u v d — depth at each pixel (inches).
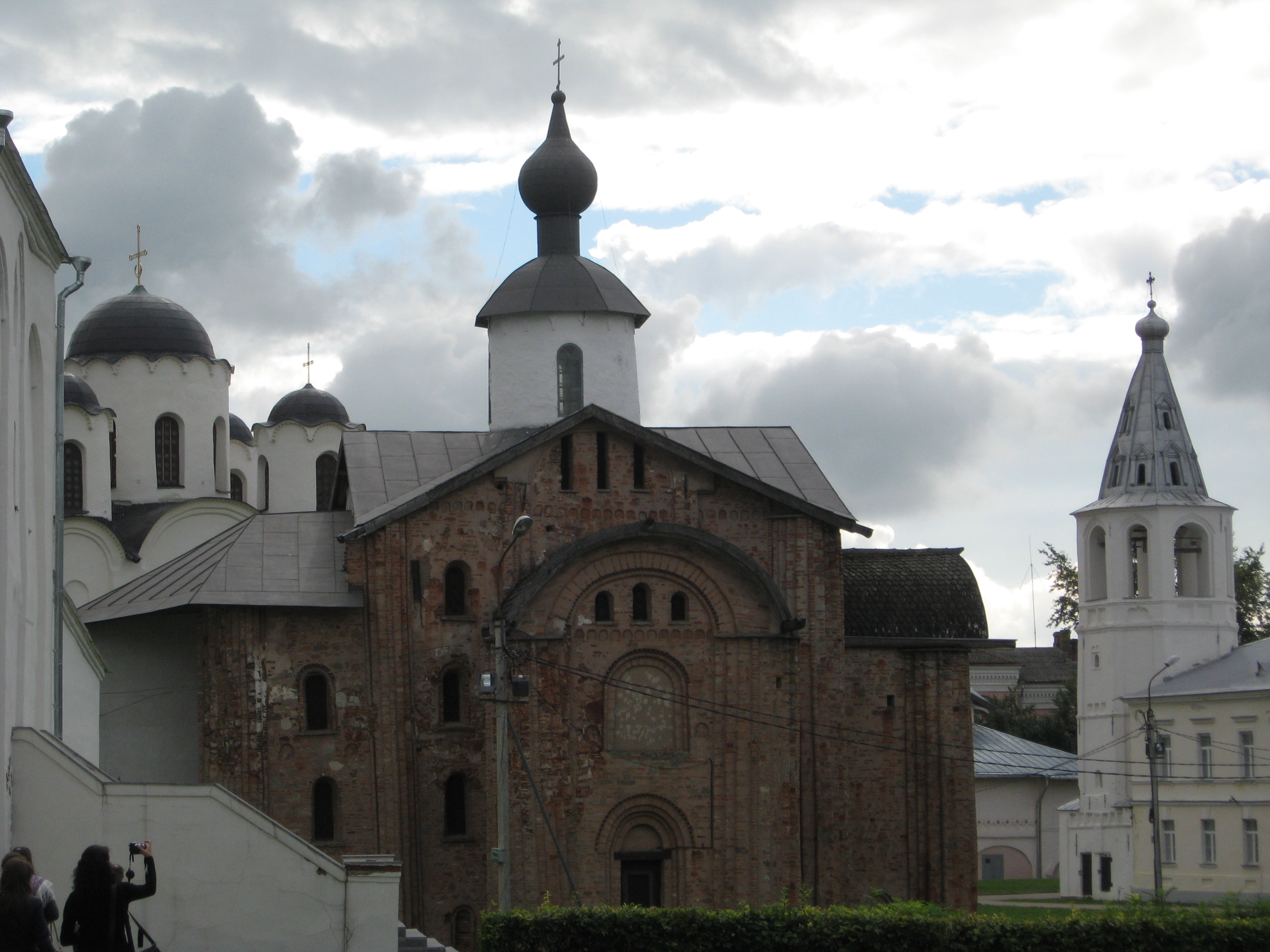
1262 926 1209.4
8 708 1122.0
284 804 1654.8
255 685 1658.5
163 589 1717.5
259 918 1168.2
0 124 1050.1
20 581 1170.6
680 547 1716.3
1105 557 3203.7
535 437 1716.3
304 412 2751.0
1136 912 1248.8
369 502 1776.6
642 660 1700.3
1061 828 3097.9
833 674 1760.6
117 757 1707.7
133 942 999.6
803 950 1204.5
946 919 1216.8
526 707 1654.8
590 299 1979.6
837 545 1775.3
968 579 1892.2
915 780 1815.9
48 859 1140.5
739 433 1977.1
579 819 1660.9
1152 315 3287.4
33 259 1256.8
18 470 1167.6
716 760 1697.8
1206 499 3144.7
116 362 2423.7
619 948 1203.9
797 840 1686.8
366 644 1686.8
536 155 2044.8
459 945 1667.1
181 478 2443.4
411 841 1660.9
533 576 1667.1
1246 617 3732.8
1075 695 3934.5
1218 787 2721.5
